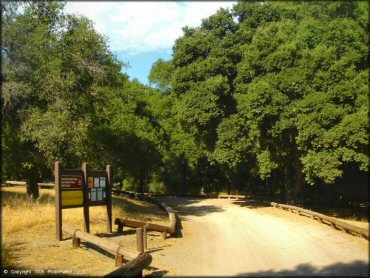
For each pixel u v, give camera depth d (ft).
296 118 69.56
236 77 83.66
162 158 129.70
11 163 63.05
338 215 80.02
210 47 87.86
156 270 29.25
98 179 45.24
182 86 87.35
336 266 22.90
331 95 65.82
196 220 61.93
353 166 87.92
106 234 44.75
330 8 76.13
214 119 85.61
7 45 53.26
